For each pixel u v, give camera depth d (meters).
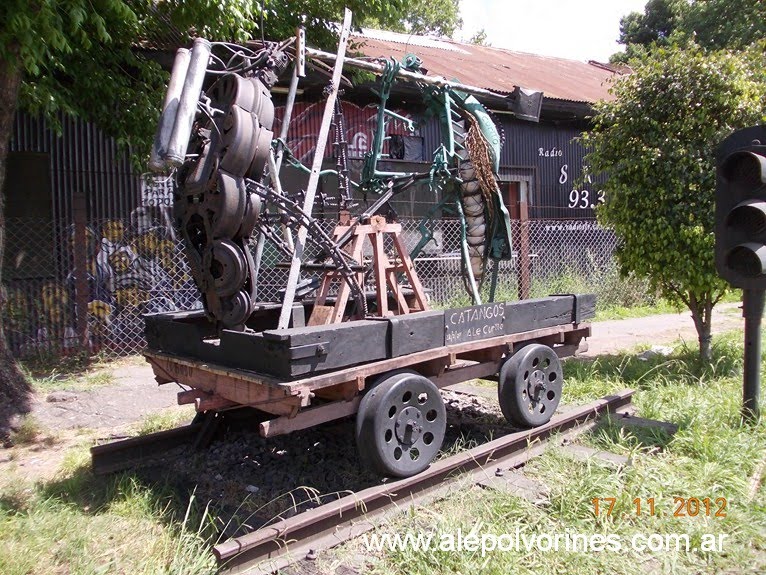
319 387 3.15
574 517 3.31
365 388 3.70
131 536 3.24
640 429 4.63
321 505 3.44
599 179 12.86
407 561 2.88
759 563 2.96
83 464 4.30
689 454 4.19
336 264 4.12
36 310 7.73
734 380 6.12
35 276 7.73
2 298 5.93
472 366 4.39
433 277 10.02
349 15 4.61
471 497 3.55
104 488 3.89
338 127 4.86
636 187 6.54
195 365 3.69
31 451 4.81
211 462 4.23
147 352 4.21
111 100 7.36
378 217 4.52
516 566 2.86
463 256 5.16
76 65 6.96
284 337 3.04
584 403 5.41
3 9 4.97
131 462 4.21
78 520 3.41
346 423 4.96
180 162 3.42
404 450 3.61
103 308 8.14
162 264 8.55
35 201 7.76
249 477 4.00
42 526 3.31
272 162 4.15
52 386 6.57
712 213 6.22
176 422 5.27
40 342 7.75
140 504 3.55
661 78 6.53
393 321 3.61
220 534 3.20
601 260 12.34
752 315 4.67
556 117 12.12
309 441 4.61
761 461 4.04
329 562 2.90
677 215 6.34
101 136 8.20
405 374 3.63
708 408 5.01
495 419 5.22
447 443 4.57
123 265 8.30
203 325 4.49
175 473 4.07
